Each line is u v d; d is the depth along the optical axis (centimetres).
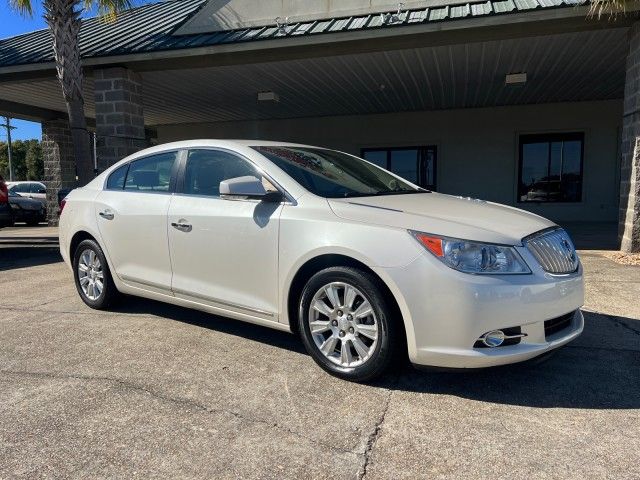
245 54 907
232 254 381
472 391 320
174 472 241
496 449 256
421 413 293
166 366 366
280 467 244
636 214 756
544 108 1435
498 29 783
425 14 800
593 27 754
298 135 1669
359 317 325
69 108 906
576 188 1448
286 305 357
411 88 1204
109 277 493
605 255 771
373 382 330
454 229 304
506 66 1006
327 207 343
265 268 363
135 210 453
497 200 1499
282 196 365
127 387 332
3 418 294
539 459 247
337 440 267
